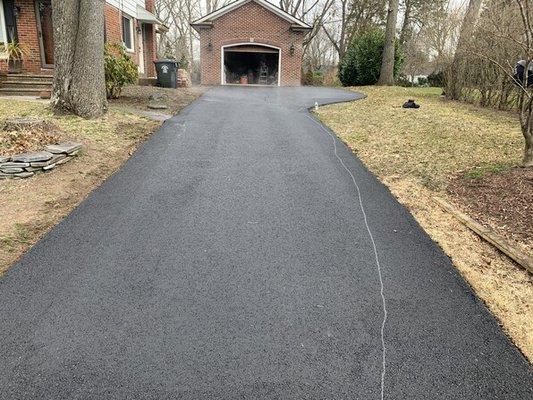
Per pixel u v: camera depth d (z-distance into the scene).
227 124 8.34
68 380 2.22
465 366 2.41
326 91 15.80
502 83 10.59
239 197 4.74
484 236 3.90
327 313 2.83
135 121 8.01
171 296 2.95
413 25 27.50
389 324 2.74
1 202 4.36
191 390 2.19
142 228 3.93
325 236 3.90
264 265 3.38
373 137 7.67
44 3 12.09
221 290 3.04
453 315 2.85
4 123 6.14
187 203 4.52
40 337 2.52
